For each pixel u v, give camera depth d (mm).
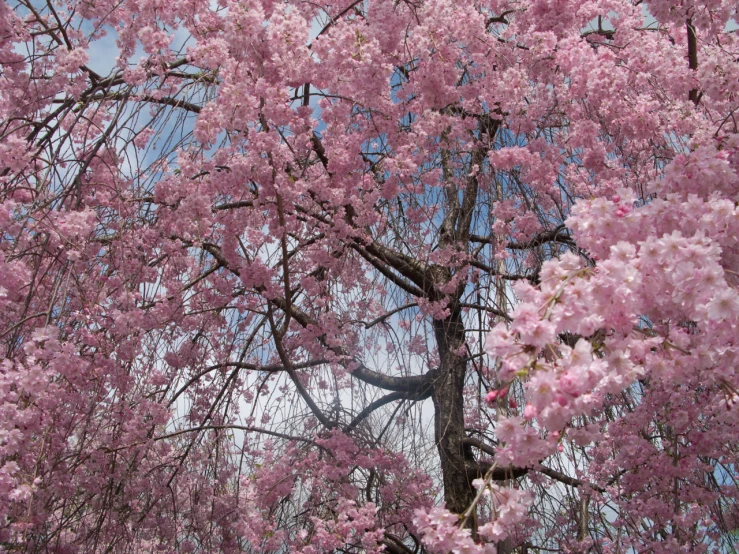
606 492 3949
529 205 3969
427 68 3451
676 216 2014
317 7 4039
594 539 3961
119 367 3498
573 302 1673
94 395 3275
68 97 3436
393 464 4152
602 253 2008
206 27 3283
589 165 3627
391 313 4758
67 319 3482
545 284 1770
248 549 4254
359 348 4605
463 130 3740
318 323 4254
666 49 3537
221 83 3230
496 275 3914
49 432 3059
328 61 3273
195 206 3227
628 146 3998
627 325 1805
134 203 3652
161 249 3895
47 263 3500
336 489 3980
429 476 4344
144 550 4383
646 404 3242
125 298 3217
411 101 3963
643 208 2043
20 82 3311
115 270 3627
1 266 2865
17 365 2783
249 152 3266
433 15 3381
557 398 1534
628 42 3857
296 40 3109
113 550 3980
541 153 4035
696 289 1782
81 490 3832
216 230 4344
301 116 3664
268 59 3201
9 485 2590
